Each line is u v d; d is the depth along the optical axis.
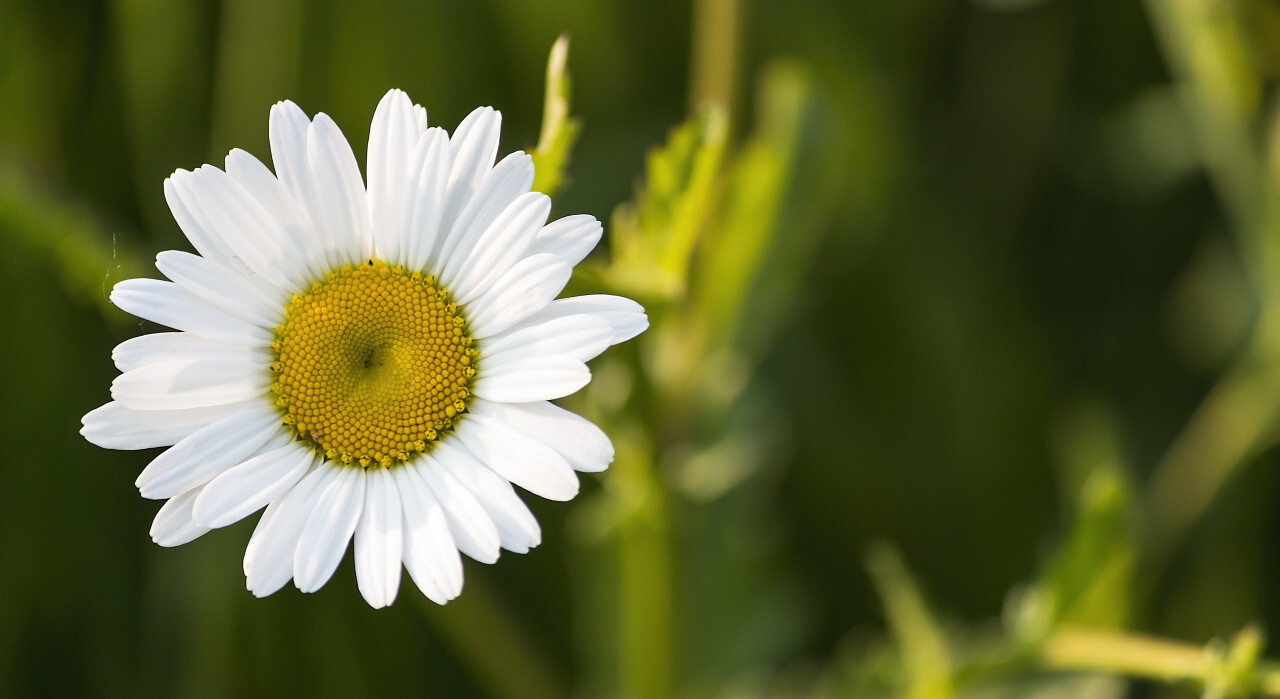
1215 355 0.51
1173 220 0.52
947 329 0.51
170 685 0.48
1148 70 0.52
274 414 0.42
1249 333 0.51
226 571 0.48
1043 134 0.53
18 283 0.48
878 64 0.52
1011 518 0.51
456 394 0.42
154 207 0.49
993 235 0.53
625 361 0.46
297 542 0.42
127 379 0.42
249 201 0.42
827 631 0.51
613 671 0.50
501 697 0.49
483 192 0.42
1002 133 0.53
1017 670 0.48
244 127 0.49
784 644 0.50
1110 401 0.52
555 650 0.50
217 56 0.49
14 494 0.48
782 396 0.52
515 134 0.51
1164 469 0.50
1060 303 0.54
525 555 0.50
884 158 0.51
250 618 0.48
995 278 0.52
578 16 0.51
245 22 0.49
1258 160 0.49
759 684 0.50
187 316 0.42
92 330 0.49
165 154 0.49
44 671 0.48
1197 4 0.48
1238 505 0.50
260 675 0.48
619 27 0.51
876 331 0.52
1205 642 0.50
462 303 0.42
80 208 0.46
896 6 0.52
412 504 0.42
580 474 0.50
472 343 0.42
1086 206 0.53
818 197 0.49
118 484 0.49
